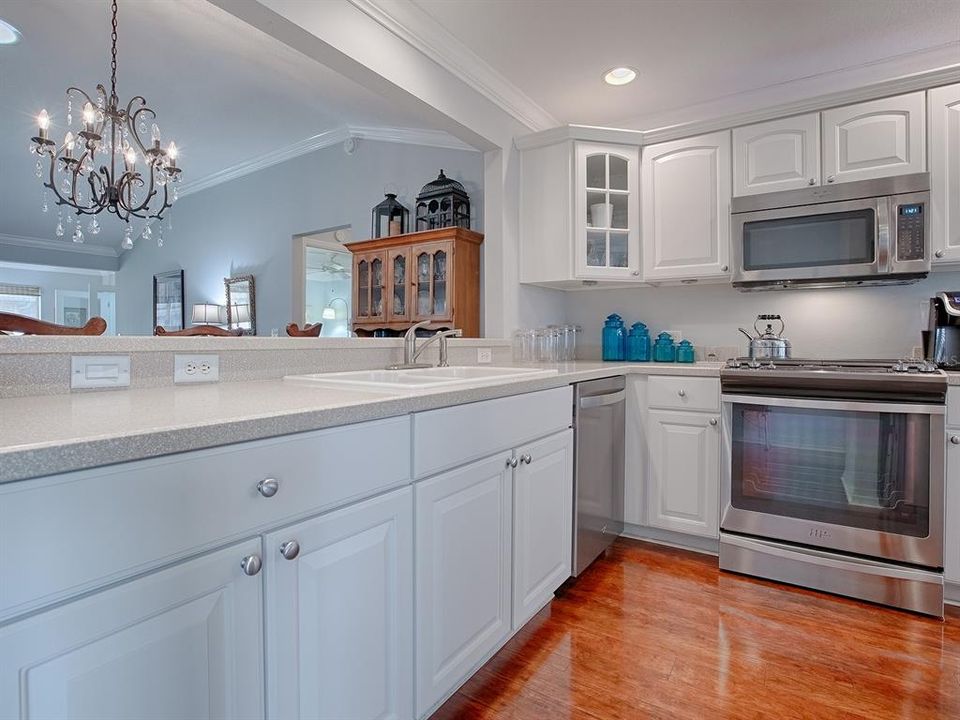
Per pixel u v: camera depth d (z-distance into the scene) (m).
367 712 1.09
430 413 1.26
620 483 2.50
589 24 2.24
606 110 3.07
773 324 2.80
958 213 2.14
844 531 2.04
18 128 4.11
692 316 3.04
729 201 2.62
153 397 1.18
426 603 1.25
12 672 0.60
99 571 0.68
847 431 2.04
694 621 1.85
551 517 1.86
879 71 2.57
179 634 0.77
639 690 1.48
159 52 2.90
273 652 0.90
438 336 2.13
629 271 2.84
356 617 1.06
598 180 2.84
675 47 2.41
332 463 1.01
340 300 7.09
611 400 2.35
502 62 2.54
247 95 3.45
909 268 2.21
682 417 2.43
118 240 6.60
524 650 1.67
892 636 1.76
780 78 2.70
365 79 2.08
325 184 4.43
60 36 2.77
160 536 0.74
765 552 2.18
